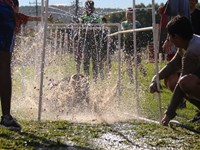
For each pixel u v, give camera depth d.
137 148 4.29
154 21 5.28
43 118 5.59
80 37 7.71
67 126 5.16
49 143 4.33
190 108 6.97
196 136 4.80
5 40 4.69
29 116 5.66
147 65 10.65
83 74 7.04
